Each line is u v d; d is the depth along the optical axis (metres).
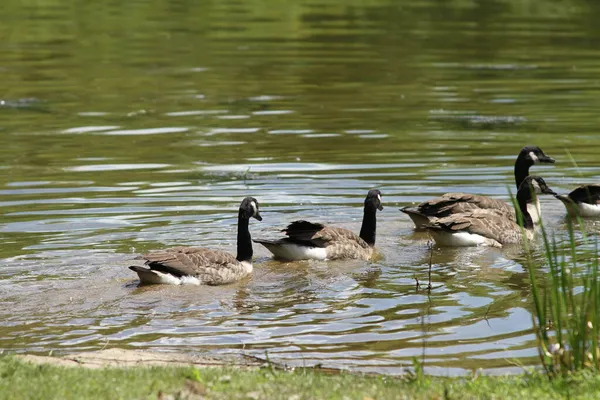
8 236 16.42
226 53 37.69
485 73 33.97
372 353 11.49
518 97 29.81
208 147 23.56
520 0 53.84
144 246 16.11
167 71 34.06
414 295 14.05
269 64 35.50
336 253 16.14
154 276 14.27
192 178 20.66
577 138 24.55
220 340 11.97
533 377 9.98
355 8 50.69
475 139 24.45
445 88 31.33
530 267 10.74
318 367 10.77
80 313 13.01
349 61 36.16
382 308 13.38
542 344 10.42
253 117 27.12
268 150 23.27
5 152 22.86
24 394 8.65
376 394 9.03
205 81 32.31
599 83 31.91
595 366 9.86
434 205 17.97
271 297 13.95
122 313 13.05
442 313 13.13
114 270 14.88
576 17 47.97
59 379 9.20
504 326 12.54
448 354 11.48
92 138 24.47
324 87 31.58
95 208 18.27
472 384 9.51
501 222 17.47
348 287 14.50
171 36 41.56
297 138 24.58
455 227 17.06
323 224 16.86
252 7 50.78
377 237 17.66
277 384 9.28
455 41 40.97
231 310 13.27
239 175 20.97
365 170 21.44
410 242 17.39
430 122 26.44
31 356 10.71
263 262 16.14
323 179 20.69
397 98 29.80
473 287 14.44
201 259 14.65
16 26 43.75
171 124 26.11
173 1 52.78
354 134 25.03
